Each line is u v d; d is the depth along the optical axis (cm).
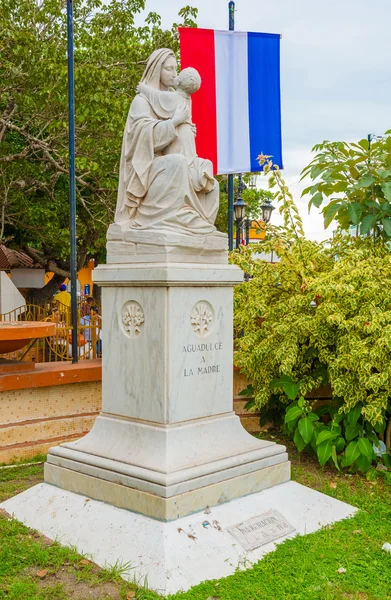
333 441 584
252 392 707
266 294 675
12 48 1160
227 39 808
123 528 419
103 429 502
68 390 688
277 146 830
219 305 504
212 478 445
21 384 638
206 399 493
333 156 662
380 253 676
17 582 375
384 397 569
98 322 847
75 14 1291
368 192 674
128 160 516
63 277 1973
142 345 477
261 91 823
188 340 477
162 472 430
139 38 1358
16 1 1216
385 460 595
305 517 469
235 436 507
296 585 377
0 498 514
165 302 460
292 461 629
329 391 726
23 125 1306
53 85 1114
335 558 413
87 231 1755
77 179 1338
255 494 476
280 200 697
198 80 520
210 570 389
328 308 587
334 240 715
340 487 555
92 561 403
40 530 448
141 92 530
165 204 489
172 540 397
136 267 475
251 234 2023
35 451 628
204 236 501
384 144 650
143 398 476
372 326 562
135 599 359
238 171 816
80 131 1257
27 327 654
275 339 638
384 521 480
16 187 1454
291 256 663
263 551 418
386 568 403
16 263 2011
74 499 467
